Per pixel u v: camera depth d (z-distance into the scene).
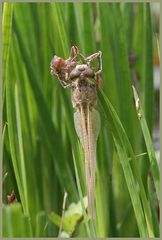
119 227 0.39
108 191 0.38
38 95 0.39
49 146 0.39
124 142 0.31
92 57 0.33
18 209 0.30
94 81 0.32
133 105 0.39
